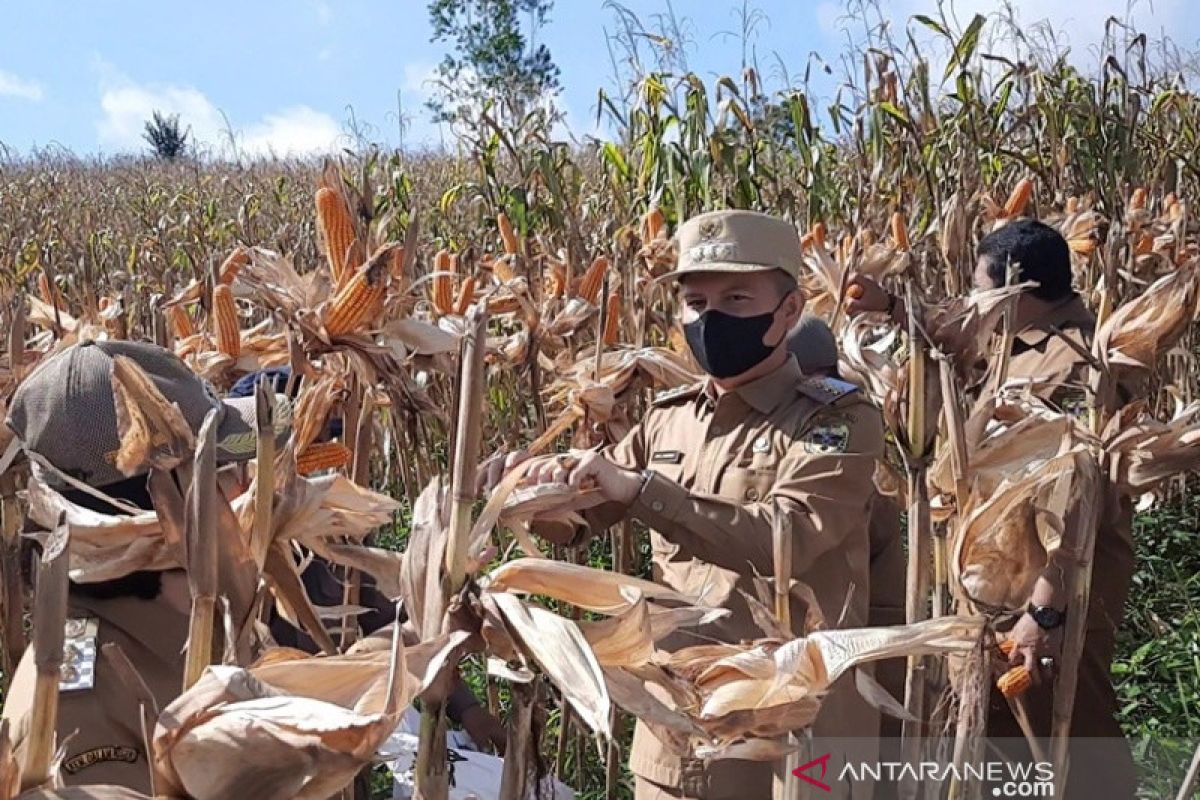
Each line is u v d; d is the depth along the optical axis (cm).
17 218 1273
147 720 140
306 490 173
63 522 121
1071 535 239
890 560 346
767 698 184
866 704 286
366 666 148
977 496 244
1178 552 656
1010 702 267
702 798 286
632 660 170
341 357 354
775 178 775
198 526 142
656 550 321
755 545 271
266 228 1158
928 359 235
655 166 708
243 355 421
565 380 420
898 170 800
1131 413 335
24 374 329
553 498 234
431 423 550
